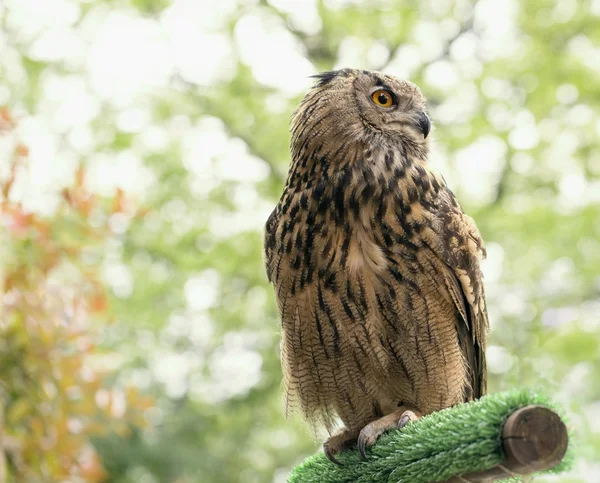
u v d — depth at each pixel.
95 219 7.85
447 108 17.41
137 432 13.59
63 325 6.86
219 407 17.20
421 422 4.45
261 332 17.52
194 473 14.91
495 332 15.59
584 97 17.16
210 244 17.28
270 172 17.94
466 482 4.00
